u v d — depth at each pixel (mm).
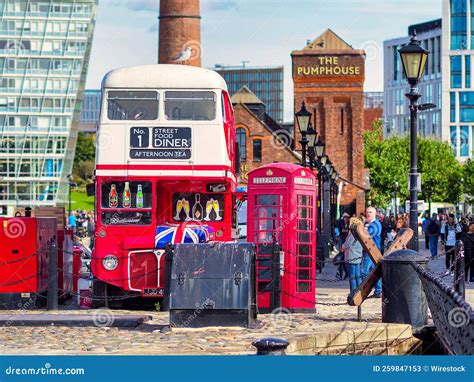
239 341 21000
